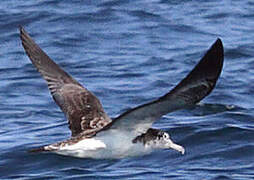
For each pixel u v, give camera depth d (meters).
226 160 15.27
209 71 9.94
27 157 15.48
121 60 22.19
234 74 20.83
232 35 24.16
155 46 23.31
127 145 11.55
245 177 14.48
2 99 19.53
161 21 25.30
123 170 14.94
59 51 23.12
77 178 14.61
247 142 15.87
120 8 26.34
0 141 16.47
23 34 12.26
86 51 23.06
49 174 14.85
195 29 24.66
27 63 22.17
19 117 18.30
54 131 17.03
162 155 15.52
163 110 10.50
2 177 14.87
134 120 11.09
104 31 24.59
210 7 26.66
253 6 26.83
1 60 22.53
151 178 14.48
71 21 25.33
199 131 16.39
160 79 20.59
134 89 19.89
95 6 26.48
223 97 19.05
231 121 17.14
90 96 12.43
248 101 18.91
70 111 12.20
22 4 26.73
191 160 15.31
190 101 10.09
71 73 21.30
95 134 11.45
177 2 27.17
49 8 26.31
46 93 19.98
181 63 21.84
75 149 11.35
